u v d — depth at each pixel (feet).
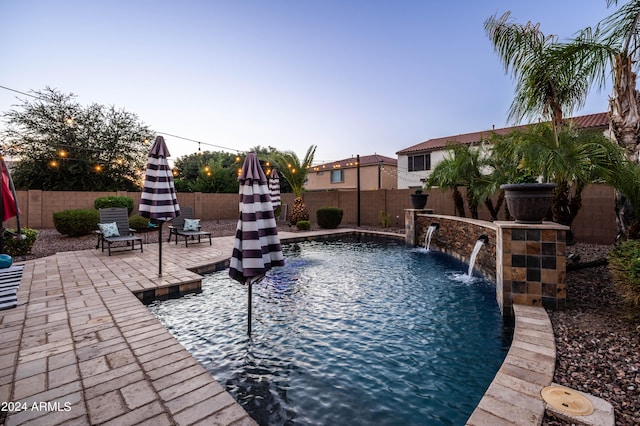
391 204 48.70
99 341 9.77
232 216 61.05
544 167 15.56
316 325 12.53
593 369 7.58
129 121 59.67
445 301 15.31
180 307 14.70
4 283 14.78
